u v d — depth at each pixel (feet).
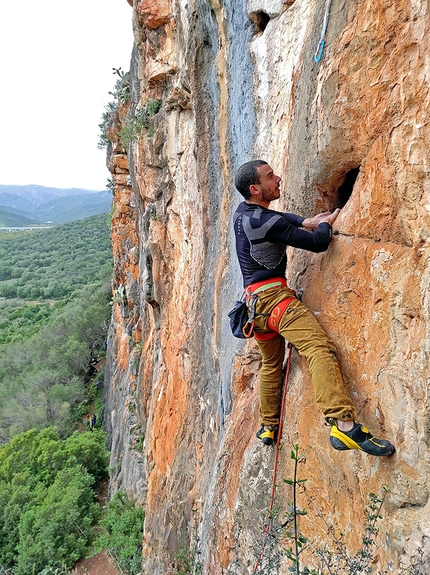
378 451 6.99
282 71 12.89
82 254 329.31
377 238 7.68
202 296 22.58
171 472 26.76
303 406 9.71
